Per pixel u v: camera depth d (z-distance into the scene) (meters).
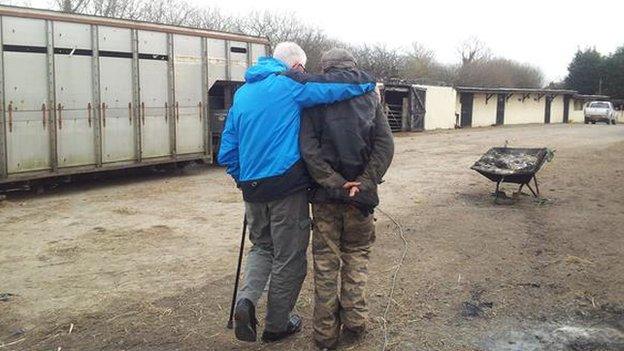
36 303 5.07
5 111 10.23
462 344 4.06
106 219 8.72
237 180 4.12
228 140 3.99
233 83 14.35
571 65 65.50
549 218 7.99
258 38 15.18
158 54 12.67
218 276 5.73
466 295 5.00
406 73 50.47
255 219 3.94
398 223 7.75
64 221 8.61
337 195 3.72
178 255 6.58
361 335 4.11
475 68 62.81
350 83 3.74
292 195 3.78
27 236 7.67
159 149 12.88
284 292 3.93
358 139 3.74
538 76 70.25
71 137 11.20
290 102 3.76
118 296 5.20
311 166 3.74
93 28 11.40
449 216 8.21
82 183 12.51
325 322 3.92
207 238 7.40
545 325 4.39
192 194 11.03
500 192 9.59
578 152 17.67
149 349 4.08
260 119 3.75
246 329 3.71
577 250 6.34
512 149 9.59
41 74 10.68
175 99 13.11
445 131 32.16
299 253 3.89
